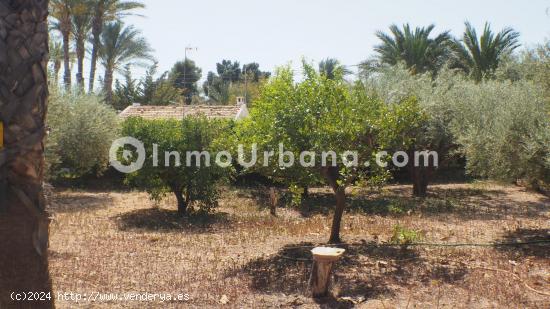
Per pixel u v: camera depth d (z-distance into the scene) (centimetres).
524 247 890
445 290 643
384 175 860
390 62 2564
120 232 1038
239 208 1385
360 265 763
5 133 329
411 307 579
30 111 336
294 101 816
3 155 329
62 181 1856
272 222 1143
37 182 345
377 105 879
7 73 327
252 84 4741
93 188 1836
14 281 340
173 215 1256
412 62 2509
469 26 2505
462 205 1426
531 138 918
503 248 880
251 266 757
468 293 629
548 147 871
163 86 3828
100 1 2341
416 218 1206
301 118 795
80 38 2473
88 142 1589
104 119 1673
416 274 715
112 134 1661
